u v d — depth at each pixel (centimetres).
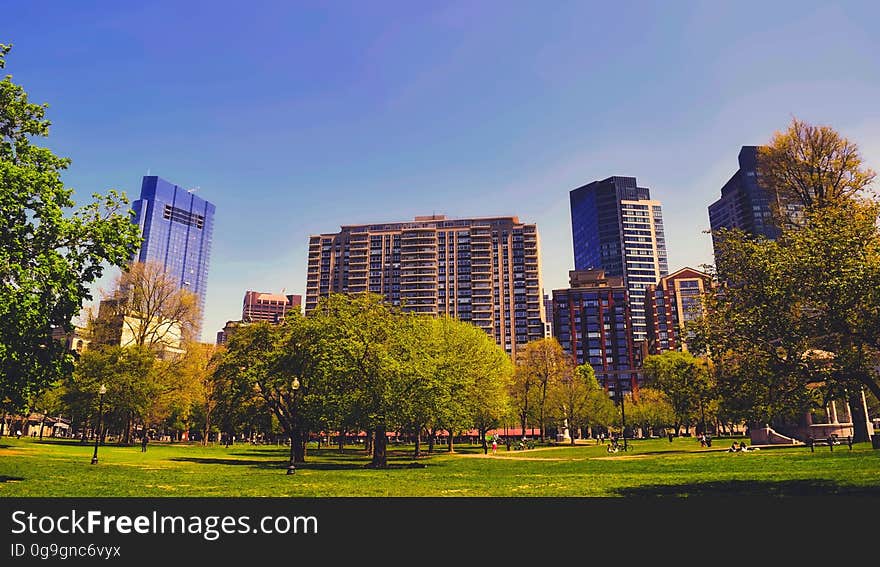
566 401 9269
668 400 8875
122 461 3969
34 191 2186
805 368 1795
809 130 4278
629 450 6525
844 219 1975
